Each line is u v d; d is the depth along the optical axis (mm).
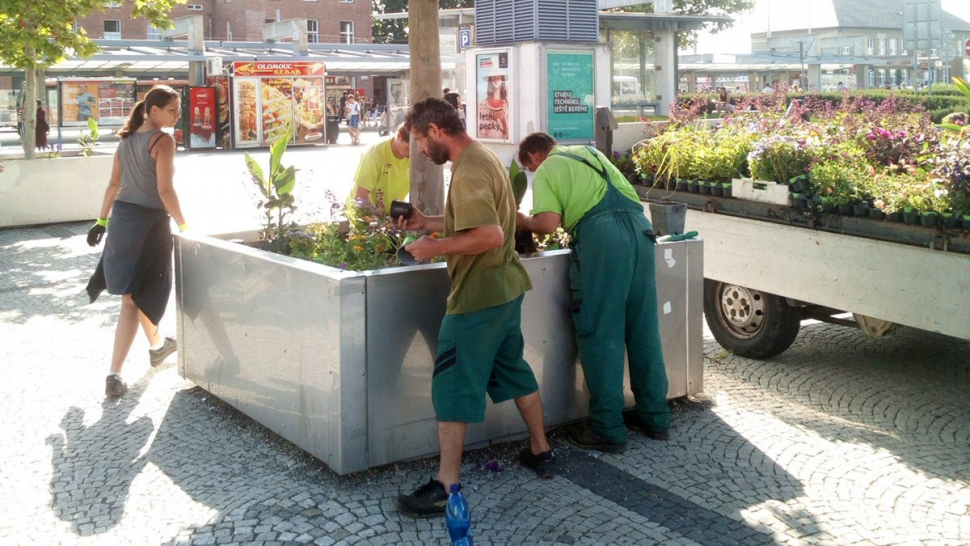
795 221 5895
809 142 6105
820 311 6152
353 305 4176
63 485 4320
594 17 21297
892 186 5609
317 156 24797
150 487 4285
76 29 14430
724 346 6582
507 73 20844
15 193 12422
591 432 4770
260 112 28844
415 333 4383
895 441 4887
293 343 4523
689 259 5371
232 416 5184
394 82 37250
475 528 3885
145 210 5480
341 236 5406
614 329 4652
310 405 4453
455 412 3998
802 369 6188
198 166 21375
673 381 5402
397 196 6004
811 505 4113
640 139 8133
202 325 5379
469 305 3986
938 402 5516
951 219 5062
